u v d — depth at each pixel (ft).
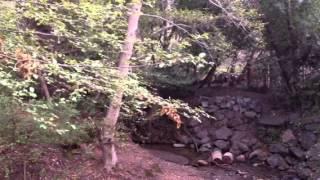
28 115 15.46
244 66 37.27
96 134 20.68
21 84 10.05
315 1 28.53
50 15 10.95
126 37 17.10
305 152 31.24
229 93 37.68
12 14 11.28
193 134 35.37
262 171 30.40
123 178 20.86
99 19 12.34
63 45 15.46
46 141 16.69
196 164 30.22
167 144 34.47
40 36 14.87
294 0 29.04
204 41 27.14
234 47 33.22
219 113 36.40
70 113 15.85
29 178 18.03
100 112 21.63
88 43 13.00
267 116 35.24
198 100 36.63
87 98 18.78
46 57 10.77
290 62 33.01
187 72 34.83
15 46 10.20
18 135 15.98
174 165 26.53
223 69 38.19
